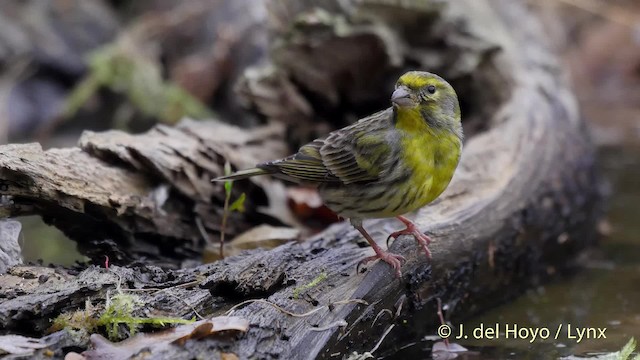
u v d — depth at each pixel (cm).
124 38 2058
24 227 1459
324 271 909
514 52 1478
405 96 923
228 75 1884
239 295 855
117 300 789
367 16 1389
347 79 1418
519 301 1141
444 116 948
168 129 1163
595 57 2248
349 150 980
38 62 2047
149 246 1070
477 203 1094
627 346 880
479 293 1091
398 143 948
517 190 1159
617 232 1403
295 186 1298
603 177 1623
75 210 968
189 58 2005
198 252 1108
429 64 1414
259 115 1390
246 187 1177
